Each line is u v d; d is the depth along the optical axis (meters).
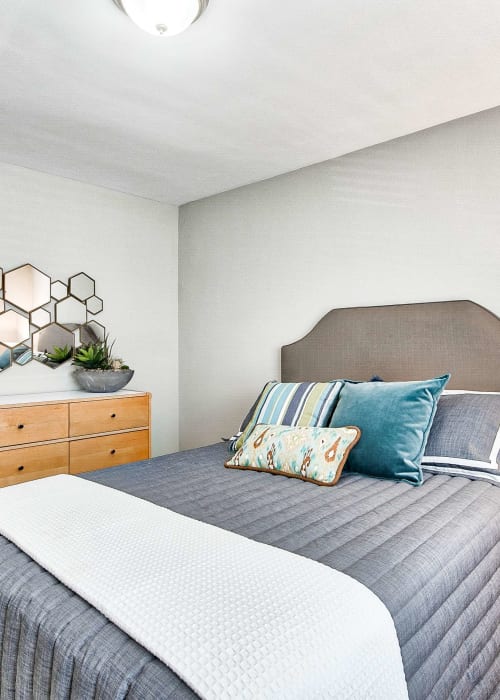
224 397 4.01
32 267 3.45
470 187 2.63
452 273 2.71
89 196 3.77
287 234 3.53
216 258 4.06
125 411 3.45
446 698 1.25
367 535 1.47
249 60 2.08
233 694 0.81
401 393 2.19
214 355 4.09
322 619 1.01
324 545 1.40
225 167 3.39
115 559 1.25
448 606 1.34
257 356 3.76
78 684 0.97
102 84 2.28
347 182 3.18
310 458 2.08
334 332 3.17
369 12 1.78
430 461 2.14
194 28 1.85
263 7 1.74
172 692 0.85
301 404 2.52
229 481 2.06
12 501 1.71
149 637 0.95
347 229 3.18
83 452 3.21
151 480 2.08
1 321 3.30
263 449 2.25
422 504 1.75
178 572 1.18
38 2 1.71
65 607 1.12
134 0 1.63
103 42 1.95
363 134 2.85
